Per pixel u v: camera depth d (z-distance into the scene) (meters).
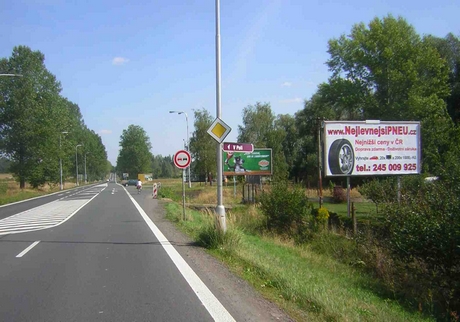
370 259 11.31
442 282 8.12
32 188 65.56
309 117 58.81
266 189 20.44
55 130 63.84
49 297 6.52
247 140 66.75
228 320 5.37
